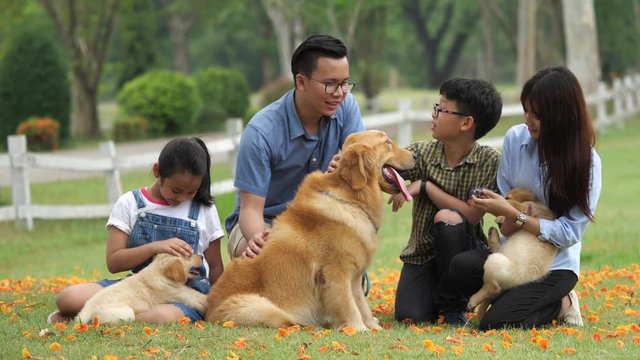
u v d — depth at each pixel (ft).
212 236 27.94
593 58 119.34
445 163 28.50
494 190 28.35
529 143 27.07
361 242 25.49
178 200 26.91
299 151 28.68
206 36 311.68
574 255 26.78
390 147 26.66
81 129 151.23
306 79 27.30
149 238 27.04
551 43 168.86
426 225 29.14
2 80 125.08
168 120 141.08
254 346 22.38
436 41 293.43
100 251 53.42
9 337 24.30
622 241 48.75
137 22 174.60
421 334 24.67
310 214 25.64
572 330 24.66
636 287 34.09
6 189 79.71
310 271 25.45
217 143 62.28
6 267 48.88
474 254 26.89
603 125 117.39
